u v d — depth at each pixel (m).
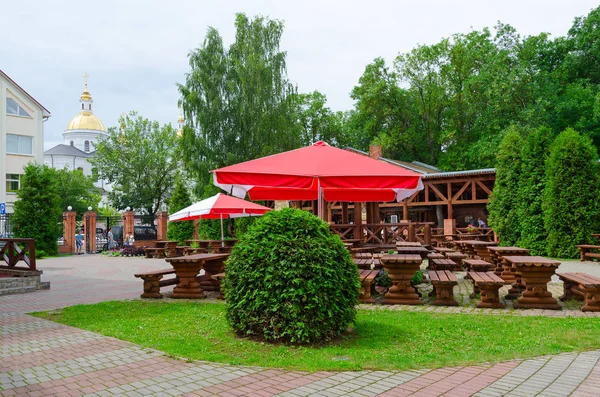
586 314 6.88
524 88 35.16
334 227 13.64
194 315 7.15
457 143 43.53
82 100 89.50
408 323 6.29
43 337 5.95
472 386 3.94
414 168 34.16
